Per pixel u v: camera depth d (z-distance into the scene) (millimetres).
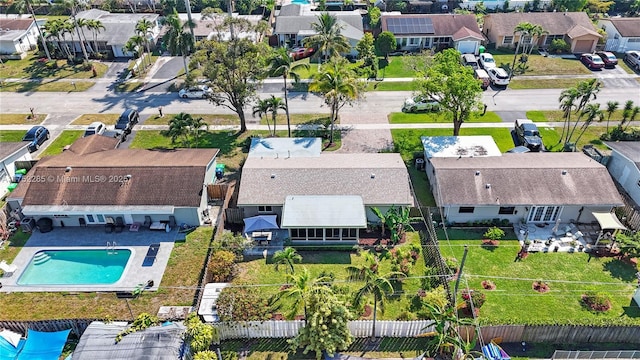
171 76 78750
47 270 42125
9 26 87312
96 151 53625
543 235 45531
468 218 46781
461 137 55062
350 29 86062
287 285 39562
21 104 70562
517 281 40625
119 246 44375
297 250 44031
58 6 80375
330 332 32812
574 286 40156
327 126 63375
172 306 37594
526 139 57625
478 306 37500
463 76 53375
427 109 67000
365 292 34438
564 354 33156
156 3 107188
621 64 80312
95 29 84312
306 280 34312
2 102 71062
